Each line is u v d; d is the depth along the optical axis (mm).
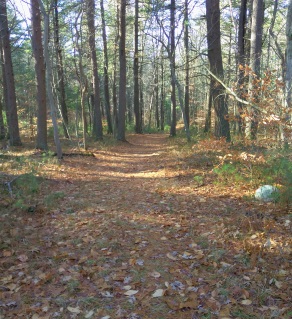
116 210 6230
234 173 7664
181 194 7137
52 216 5941
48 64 11344
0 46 17391
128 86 42344
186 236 4773
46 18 10664
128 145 19484
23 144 16531
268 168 7152
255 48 12047
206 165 9555
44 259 4199
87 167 11422
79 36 14445
